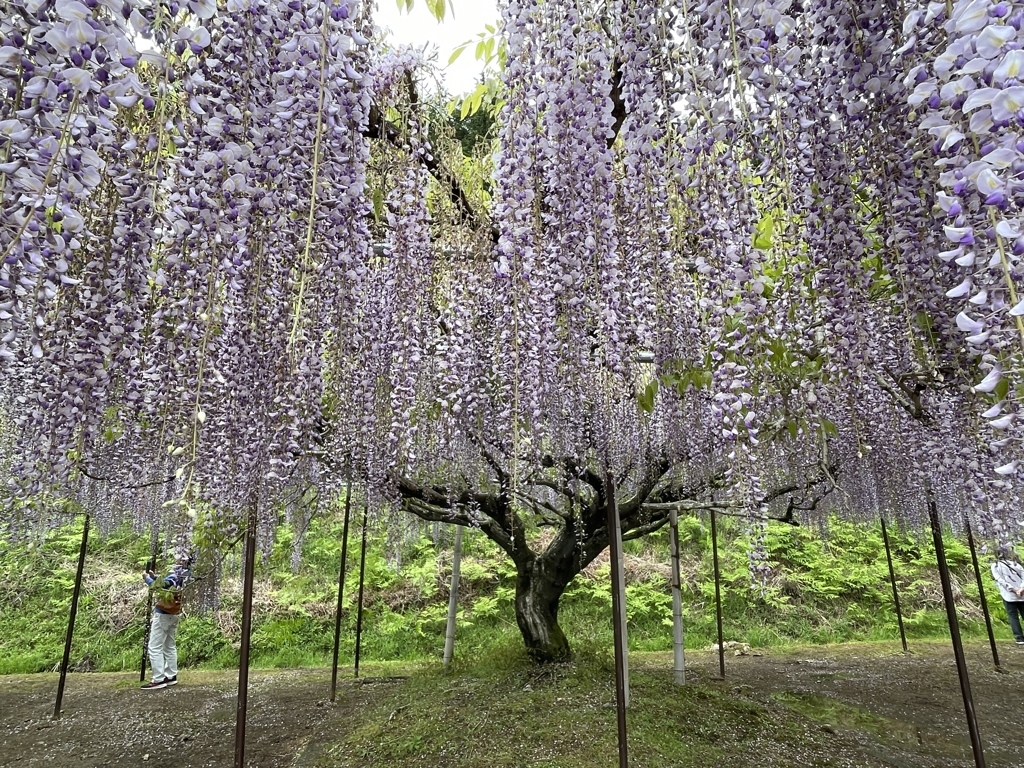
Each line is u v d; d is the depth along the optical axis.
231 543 3.13
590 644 5.48
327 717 4.19
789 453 3.29
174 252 1.33
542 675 4.35
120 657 6.68
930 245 1.37
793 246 1.55
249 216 1.31
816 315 1.70
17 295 0.90
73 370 1.42
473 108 3.01
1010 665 5.71
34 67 0.83
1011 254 0.78
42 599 7.23
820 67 1.36
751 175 1.42
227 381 1.55
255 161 1.23
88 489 2.94
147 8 0.94
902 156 1.35
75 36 0.81
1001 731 3.85
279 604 7.28
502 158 1.74
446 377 2.62
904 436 2.48
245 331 1.54
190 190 1.18
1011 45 0.68
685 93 1.35
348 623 7.14
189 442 1.47
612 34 1.65
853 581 8.27
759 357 1.35
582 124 1.58
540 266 1.74
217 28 1.16
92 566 7.74
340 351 1.96
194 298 1.31
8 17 0.81
